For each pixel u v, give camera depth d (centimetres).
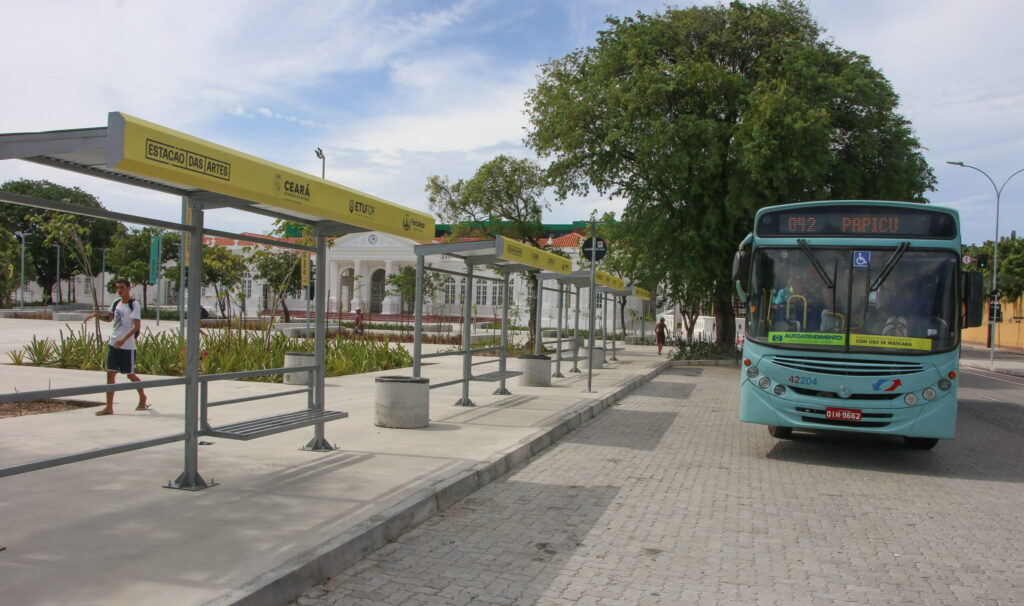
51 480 595
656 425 1125
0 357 1744
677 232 2309
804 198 2105
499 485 694
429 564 471
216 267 2186
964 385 2136
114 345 939
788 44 2262
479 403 1183
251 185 509
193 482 580
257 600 375
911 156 2367
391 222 720
